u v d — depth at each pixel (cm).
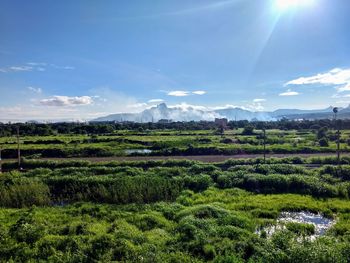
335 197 2564
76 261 1356
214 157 4675
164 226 1869
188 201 2420
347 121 10550
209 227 1730
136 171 3312
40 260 1385
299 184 2769
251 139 6644
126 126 13975
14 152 5084
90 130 11000
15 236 1644
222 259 1338
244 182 2895
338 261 1216
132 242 1548
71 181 2861
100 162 4125
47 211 2223
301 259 1236
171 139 7150
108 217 2033
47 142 6788
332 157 4097
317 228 1917
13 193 2516
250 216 2058
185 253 1441
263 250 1399
